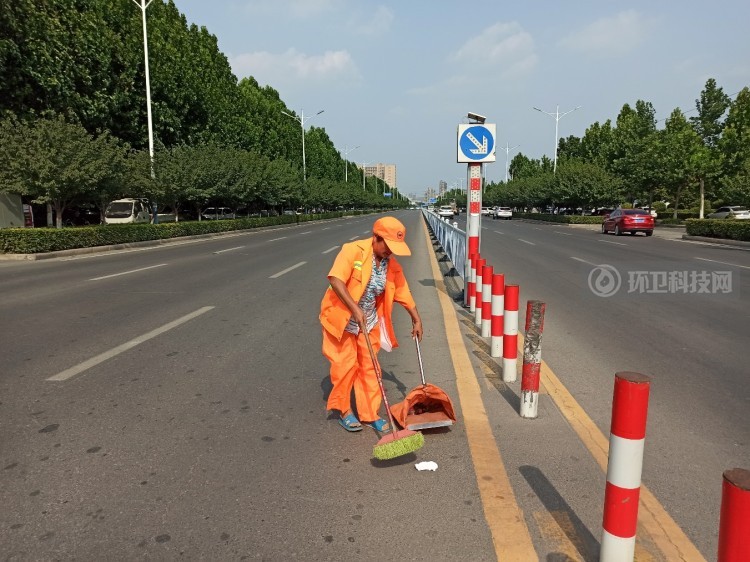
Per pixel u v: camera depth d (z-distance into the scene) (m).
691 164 35.25
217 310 7.55
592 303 8.26
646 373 4.83
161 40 27.25
